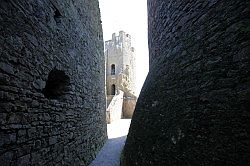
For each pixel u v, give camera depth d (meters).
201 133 2.31
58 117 3.78
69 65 4.51
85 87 5.77
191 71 2.83
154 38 5.04
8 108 2.36
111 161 5.95
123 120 18.33
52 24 3.70
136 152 3.86
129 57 27.02
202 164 2.16
